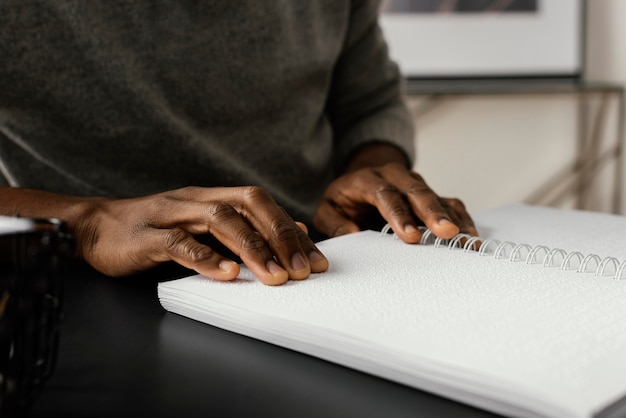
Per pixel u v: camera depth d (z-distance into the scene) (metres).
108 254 0.54
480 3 1.92
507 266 0.49
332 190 0.71
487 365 0.32
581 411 0.28
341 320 0.38
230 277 0.46
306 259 0.47
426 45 1.94
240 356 0.39
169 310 0.47
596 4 1.92
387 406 0.33
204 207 0.50
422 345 0.34
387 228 0.62
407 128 0.92
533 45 1.94
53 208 0.59
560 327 0.37
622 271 0.47
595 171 2.03
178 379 0.36
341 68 0.94
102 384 0.36
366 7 0.90
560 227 0.65
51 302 0.33
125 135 0.73
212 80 0.76
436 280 0.46
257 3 0.77
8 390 0.30
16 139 0.70
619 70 1.92
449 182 2.04
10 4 0.65
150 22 0.72
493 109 2.00
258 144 0.82
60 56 0.68
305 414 0.32
